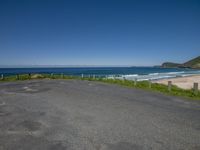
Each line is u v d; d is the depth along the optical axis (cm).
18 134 610
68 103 1106
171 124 725
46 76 3878
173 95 1534
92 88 1909
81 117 810
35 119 777
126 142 555
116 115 844
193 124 730
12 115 834
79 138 581
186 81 4544
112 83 2725
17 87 1914
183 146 534
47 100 1198
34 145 528
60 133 622
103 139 575
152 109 973
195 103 1177
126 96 1404
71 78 3831
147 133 627
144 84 2373
